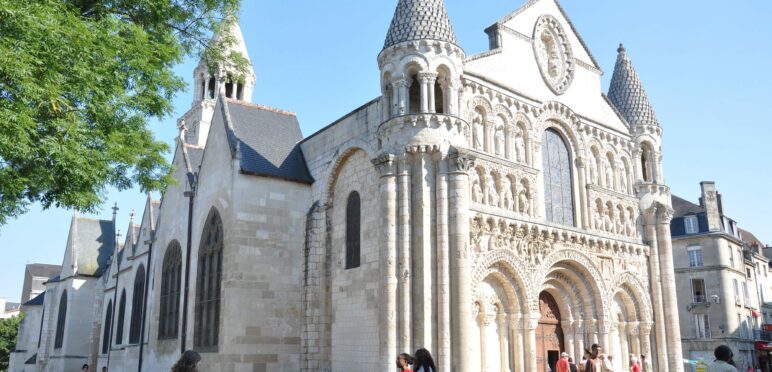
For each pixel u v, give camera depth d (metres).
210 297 37.75
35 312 87.25
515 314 32.00
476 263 30.19
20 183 16.11
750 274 75.00
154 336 46.03
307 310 35.41
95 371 66.88
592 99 40.75
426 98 30.03
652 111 43.72
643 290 39.56
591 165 39.19
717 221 65.94
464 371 27.02
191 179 44.75
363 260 32.56
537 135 35.94
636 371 30.25
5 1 13.95
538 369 34.19
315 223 36.69
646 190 41.91
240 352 33.81
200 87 67.00
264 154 38.66
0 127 14.08
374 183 32.75
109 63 17.05
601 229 38.22
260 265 35.62
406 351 27.34
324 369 34.00
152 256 52.59
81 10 19.33
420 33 30.52
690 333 64.69
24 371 83.44
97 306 69.81
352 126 35.31
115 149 17.92
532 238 33.28
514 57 36.03
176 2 22.19
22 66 13.99
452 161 29.28
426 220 28.73
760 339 71.06
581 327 35.81
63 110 16.55
